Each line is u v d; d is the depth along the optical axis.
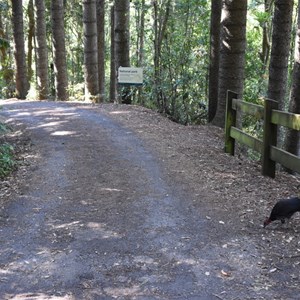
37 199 5.84
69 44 28.02
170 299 3.51
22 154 8.30
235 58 10.20
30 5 25.14
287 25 8.34
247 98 12.96
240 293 3.58
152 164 7.42
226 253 4.25
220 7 11.96
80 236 4.67
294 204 4.58
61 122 11.37
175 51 13.89
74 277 3.86
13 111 13.41
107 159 7.79
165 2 14.20
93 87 17.58
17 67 19.66
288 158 6.08
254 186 6.25
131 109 13.45
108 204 5.60
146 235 4.68
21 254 4.29
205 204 5.55
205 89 13.99
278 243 4.43
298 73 7.45
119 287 3.69
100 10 19.94
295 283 3.72
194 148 8.67
